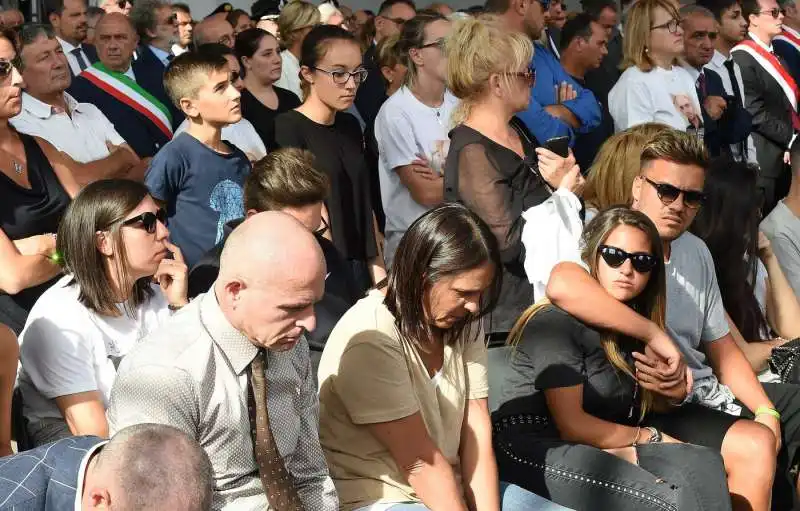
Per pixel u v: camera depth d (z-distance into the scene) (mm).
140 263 4148
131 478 2561
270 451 3322
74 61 8258
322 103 6117
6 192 5031
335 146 6102
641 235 4426
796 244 6305
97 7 8883
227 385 3289
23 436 4156
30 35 5961
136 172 6031
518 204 5105
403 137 6414
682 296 5027
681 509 4211
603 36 7836
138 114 7012
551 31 9398
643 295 4566
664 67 7766
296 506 3340
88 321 4129
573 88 7211
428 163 6402
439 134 6438
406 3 9352
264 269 3172
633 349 4492
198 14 11109
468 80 5207
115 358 4164
